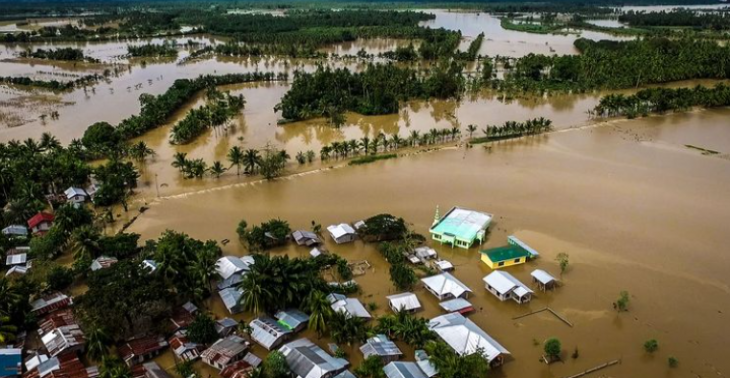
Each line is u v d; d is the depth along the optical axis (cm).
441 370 6134
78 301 7288
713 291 8219
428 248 9325
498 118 17738
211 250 8619
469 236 9438
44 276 7856
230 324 7125
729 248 9388
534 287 8356
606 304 7938
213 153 14262
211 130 16225
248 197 11488
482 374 6106
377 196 11538
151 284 7056
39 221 9644
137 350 6500
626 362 6794
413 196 11538
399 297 7794
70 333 6675
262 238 9138
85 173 11631
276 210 10888
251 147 14788
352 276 8569
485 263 8994
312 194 11650
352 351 6894
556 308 7869
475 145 14850
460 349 6688
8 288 7038
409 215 10669
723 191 11744
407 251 9156
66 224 9294
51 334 6662
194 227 10144
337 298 7612
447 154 14125
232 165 12512
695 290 8244
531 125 15750
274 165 12394
